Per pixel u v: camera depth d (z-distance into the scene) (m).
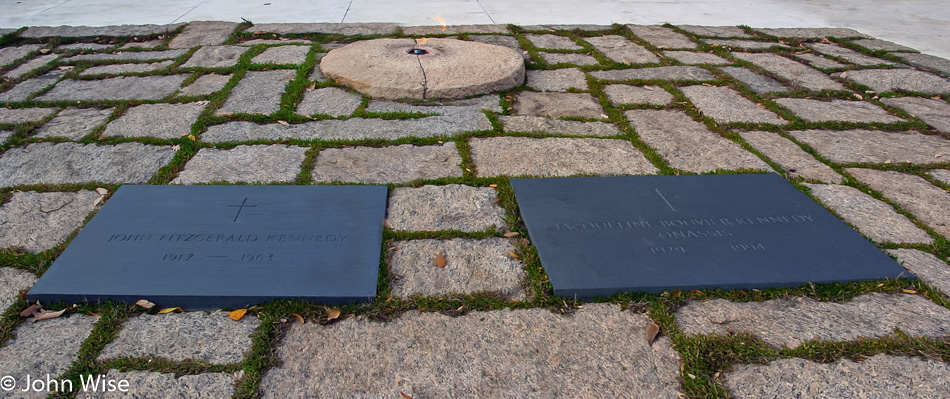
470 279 2.27
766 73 4.86
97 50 5.27
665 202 2.74
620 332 2.01
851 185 3.01
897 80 4.65
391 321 2.05
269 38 5.73
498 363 1.88
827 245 2.41
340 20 6.61
